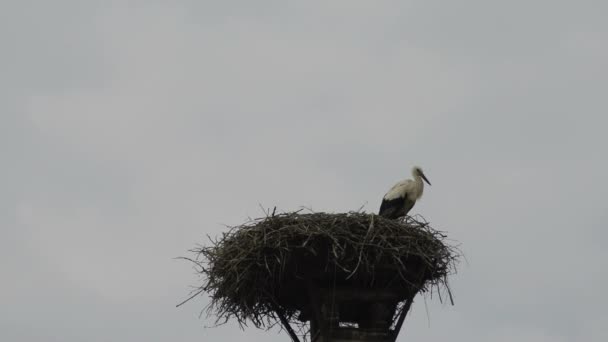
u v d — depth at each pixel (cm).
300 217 1803
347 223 1795
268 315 1920
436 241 1848
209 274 1842
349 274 1822
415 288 1859
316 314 1828
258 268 1780
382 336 1858
